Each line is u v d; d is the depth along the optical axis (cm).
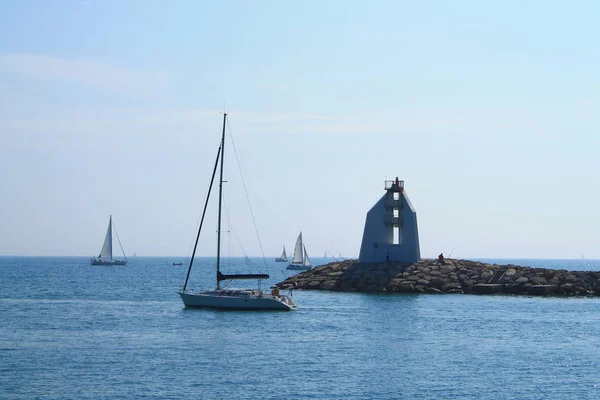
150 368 5144
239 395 4450
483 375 5069
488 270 12175
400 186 12269
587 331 7150
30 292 12050
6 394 4412
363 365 5325
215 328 7075
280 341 6316
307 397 4434
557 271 12356
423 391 4616
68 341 6250
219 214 8531
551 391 4675
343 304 9500
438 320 7869
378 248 12269
